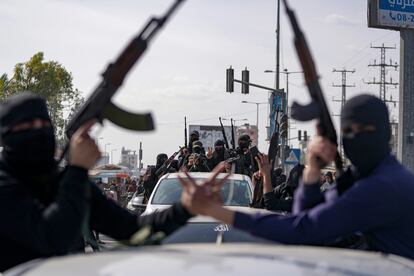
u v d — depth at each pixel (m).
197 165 12.05
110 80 2.82
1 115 2.94
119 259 2.35
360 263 2.46
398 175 2.93
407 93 24.95
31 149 2.92
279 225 2.82
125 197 26.47
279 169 11.84
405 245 2.88
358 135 3.00
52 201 3.00
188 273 2.11
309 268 2.26
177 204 3.16
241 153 11.06
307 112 2.94
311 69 2.93
